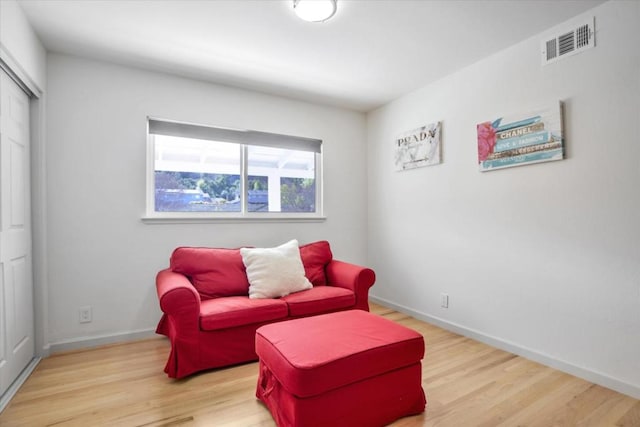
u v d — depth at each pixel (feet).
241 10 6.35
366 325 5.93
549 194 7.05
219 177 10.04
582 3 6.19
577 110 6.58
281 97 10.85
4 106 5.93
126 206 8.52
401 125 11.03
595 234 6.35
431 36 7.32
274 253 8.67
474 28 7.00
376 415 5.04
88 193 8.11
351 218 12.32
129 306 8.54
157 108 8.93
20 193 6.65
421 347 5.45
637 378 5.82
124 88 8.54
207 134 9.64
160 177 9.22
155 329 8.75
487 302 8.34
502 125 7.89
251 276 8.35
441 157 9.58
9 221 6.12
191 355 6.57
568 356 6.75
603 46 6.20
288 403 4.67
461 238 9.01
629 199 5.91
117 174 8.43
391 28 7.00
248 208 10.46
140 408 5.50
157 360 7.32
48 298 7.65
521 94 7.53
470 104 8.72
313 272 9.58
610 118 6.13
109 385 6.23
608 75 6.14
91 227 8.14
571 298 6.70
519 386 6.23
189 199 9.62
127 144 8.55
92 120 8.16
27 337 6.92
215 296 8.14
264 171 10.77
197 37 7.30
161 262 8.95
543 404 5.64
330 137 11.86
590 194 6.40
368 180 12.62
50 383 6.28
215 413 5.39
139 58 8.20
